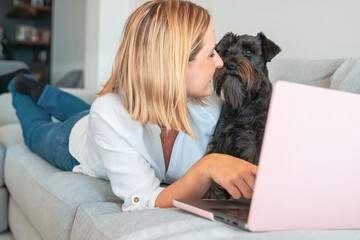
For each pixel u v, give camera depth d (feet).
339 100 1.96
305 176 1.94
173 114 3.00
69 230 3.38
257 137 3.63
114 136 3.05
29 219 4.61
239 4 6.91
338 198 2.09
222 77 3.83
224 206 2.48
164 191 2.96
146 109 2.99
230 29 7.13
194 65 3.14
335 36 5.42
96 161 4.03
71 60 18.33
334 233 1.94
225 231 2.02
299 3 5.89
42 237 4.09
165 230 2.17
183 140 3.61
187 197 2.86
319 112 1.90
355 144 2.05
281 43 6.19
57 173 4.44
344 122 1.99
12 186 5.33
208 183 2.84
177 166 3.70
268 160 1.83
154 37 2.91
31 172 4.80
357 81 3.63
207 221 2.25
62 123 5.34
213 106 3.98
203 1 7.86
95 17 12.43
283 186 1.90
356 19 5.14
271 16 6.33
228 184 2.61
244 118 3.71
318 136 1.92
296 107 1.84
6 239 5.57
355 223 2.20
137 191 3.01
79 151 4.45
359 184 2.13
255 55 3.92
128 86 3.02
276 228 1.96
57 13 20.48
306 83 4.23
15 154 5.75
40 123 5.87
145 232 2.20
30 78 6.53
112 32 12.25
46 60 21.18
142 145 3.10
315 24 5.67
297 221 2.01
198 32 3.00
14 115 8.32
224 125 3.84
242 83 3.65
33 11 20.35
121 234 2.30
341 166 2.03
